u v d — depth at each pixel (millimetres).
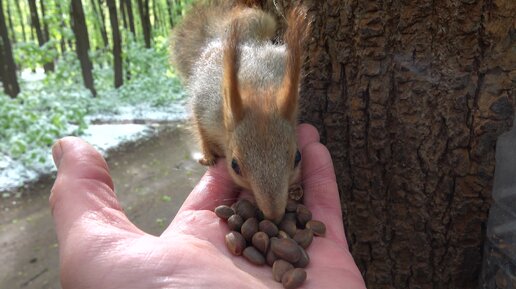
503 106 168
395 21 174
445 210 187
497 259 178
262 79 211
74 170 160
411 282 203
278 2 222
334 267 158
